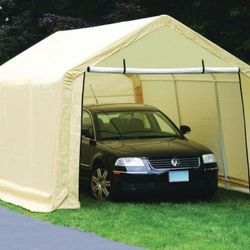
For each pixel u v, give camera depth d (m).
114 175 13.02
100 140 14.04
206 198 13.83
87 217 11.62
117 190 13.01
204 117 15.63
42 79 12.95
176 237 10.10
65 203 12.29
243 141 14.34
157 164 12.99
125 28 13.20
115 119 14.66
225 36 22.05
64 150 12.20
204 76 14.98
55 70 12.76
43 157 12.70
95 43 13.18
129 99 17.86
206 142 15.70
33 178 13.12
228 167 15.09
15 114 14.09
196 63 13.12
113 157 13.16
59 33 16.53
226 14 21.92
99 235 10.36
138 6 22.70
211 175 13.38
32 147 13.21
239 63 13.23
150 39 12.77
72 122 12.23
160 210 12.38
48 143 12.51
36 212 12.27
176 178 13.04
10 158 14.27
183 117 16.50
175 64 13.02
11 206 13.05
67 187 12.27
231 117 14.65
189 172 13.13
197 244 9.62
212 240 9.90
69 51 13.76
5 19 26.97
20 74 14.32
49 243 9.84
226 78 14.41
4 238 10.20
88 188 14.73
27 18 25.56
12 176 14.12
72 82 12.20
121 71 12.52
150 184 12.91
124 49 12.58
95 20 25.08
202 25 21.83
